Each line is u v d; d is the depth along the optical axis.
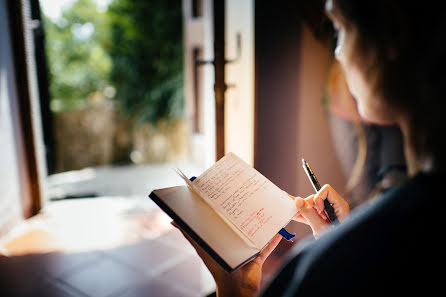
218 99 2.17
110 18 8.06
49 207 3.47
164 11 7.46
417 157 0.36
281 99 2.17
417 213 0.33
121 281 2.20
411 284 0.32
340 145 2.12
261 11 2.04
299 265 0.40
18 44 3.00
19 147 3.09
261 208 0.80
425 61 0.33
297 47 2.12
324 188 0.88
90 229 2.98
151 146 8.19
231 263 0.67
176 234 2.88
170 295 2.05
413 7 0.33
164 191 0.77
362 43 0.37
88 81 9.84
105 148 8.34
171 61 7.74
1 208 2.79
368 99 0.39
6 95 2.89
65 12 9.55
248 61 2.25
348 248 0.35
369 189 1.48
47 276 2.26
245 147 2.37
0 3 2.83
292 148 2.26
